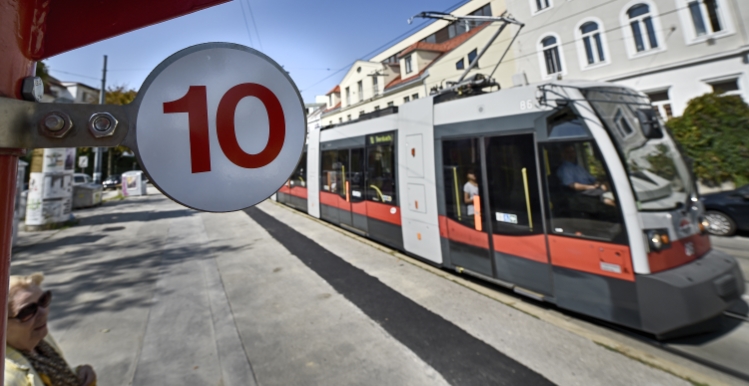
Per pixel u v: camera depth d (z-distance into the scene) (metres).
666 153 3.56
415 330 3.45
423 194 5.29
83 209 14.12
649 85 10.84
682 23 10.17
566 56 12.60
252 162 0.94
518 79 4.87
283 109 0.99
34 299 1.53
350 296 4.38
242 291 4.62
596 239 3.19
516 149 3.89
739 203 6.29
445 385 2.61
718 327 3.13
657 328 2.83
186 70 0.88
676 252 2.99
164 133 0.83
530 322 3.54
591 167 3.26
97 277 5.26
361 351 3.09
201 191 0.87
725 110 8.93
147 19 0.77
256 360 2.97
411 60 22.44
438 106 4.99
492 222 4.16
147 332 3.48
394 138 6.07
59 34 0.69
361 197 7.30
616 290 3.06
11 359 1.40
